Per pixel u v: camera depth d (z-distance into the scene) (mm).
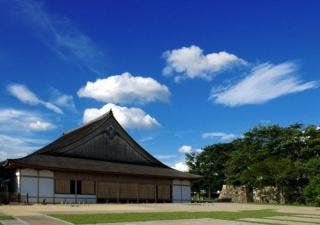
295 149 81812
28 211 33094
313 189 65875
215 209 44531
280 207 54531
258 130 85375
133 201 63594
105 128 65375
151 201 66562
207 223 26641
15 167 51750
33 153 57156
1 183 53844
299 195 75500
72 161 58438
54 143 61156
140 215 31328
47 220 25438
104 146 64812
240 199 86375
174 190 71062
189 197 73688
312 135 79875
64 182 55906
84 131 64438
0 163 53750
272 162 75125
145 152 70938
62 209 36656
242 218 31609
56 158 57500
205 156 105438
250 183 79250
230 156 91375
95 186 59156
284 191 76250
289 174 72750
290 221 29703
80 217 27703
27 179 52312
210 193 106688
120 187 62281
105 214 31281
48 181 54219
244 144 86688
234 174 85750
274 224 26922
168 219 28797
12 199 49938
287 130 83250
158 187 68312
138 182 65062
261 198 81875
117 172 60000
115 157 66000
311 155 79312
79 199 57125
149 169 68312
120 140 67500
